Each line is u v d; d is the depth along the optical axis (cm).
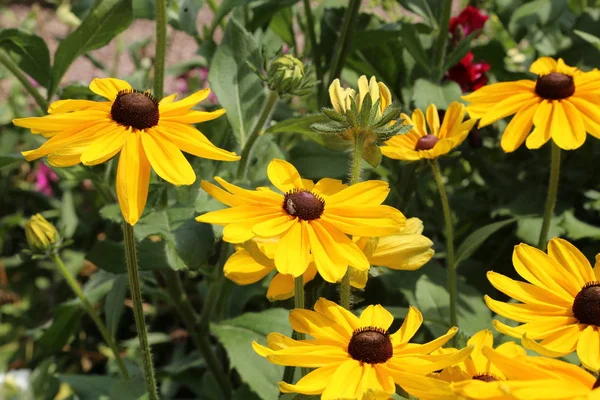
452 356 50
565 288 54
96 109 59
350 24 87
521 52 120
